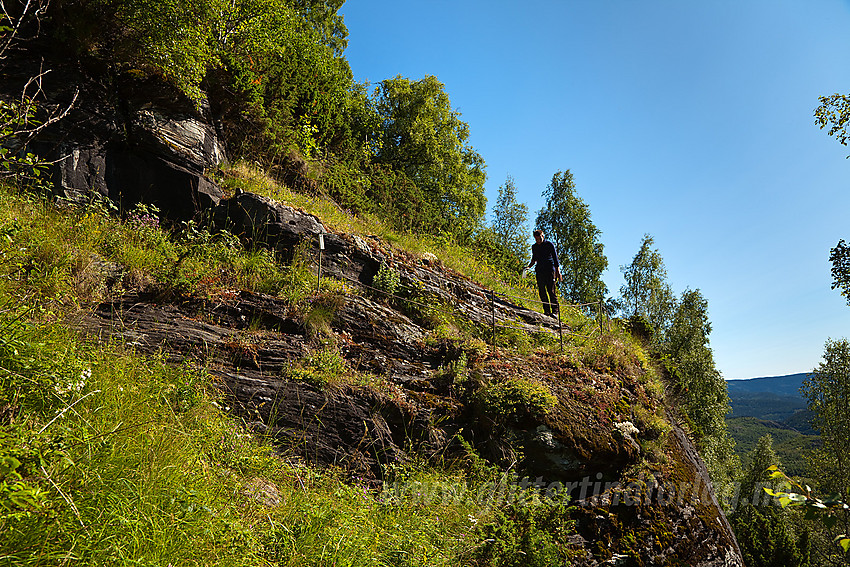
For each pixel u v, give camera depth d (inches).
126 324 224.1
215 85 435.8
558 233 1187.3
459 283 424.8
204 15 353.1
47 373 141.8
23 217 245.0
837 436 1189.1
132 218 304.3
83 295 229.5
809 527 1132.5
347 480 217.3
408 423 252.1
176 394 189.2
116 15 333.7
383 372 278.7
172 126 354.9
